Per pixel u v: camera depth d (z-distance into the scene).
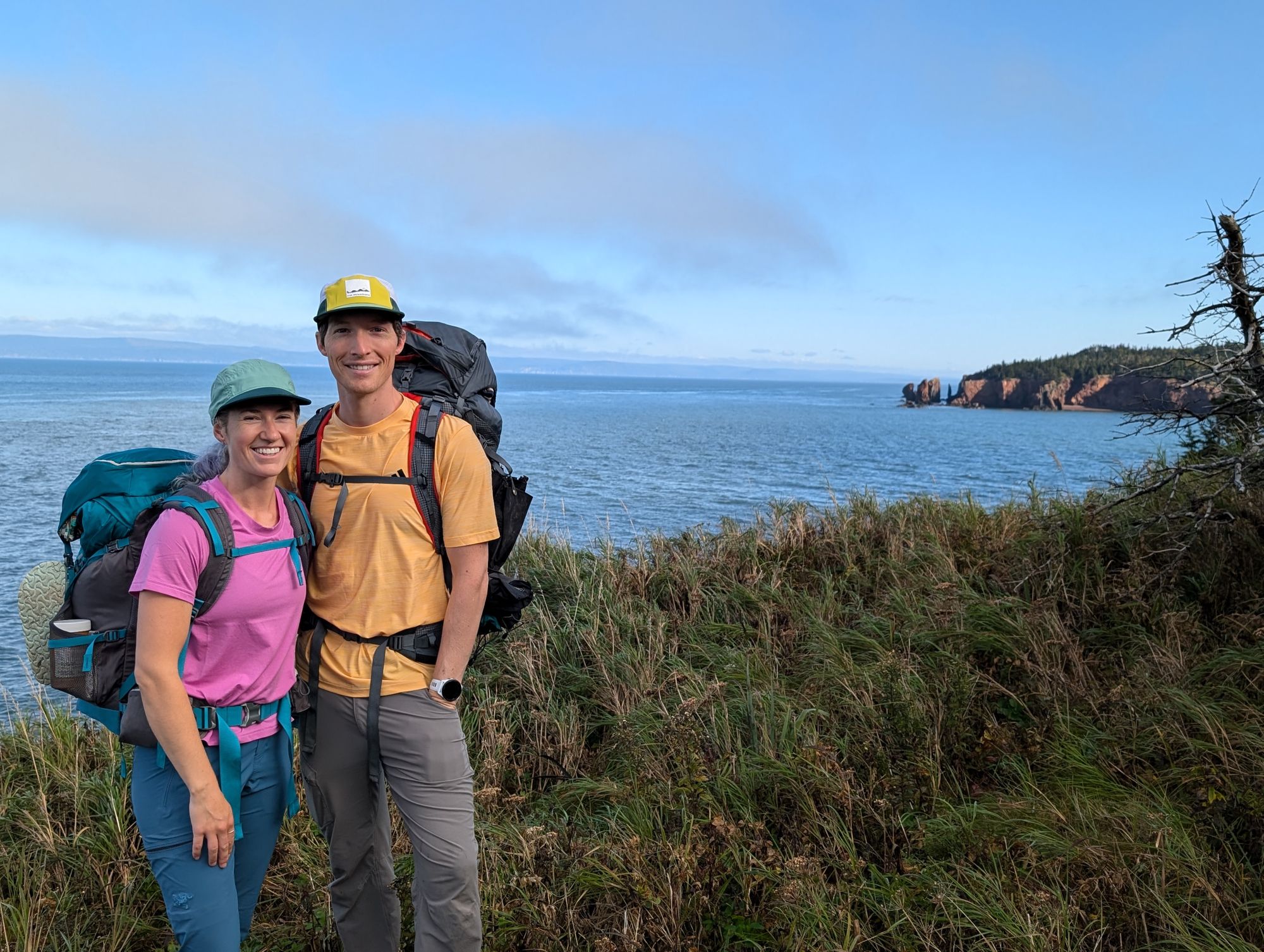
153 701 2.05
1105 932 2.71
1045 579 5.27
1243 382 5.22
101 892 3.14
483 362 2.83
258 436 2.18
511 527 2.64
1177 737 3.61
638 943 2.69
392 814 3.46
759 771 3.61
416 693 2.44
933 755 3.70
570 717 4.43
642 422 71.88
